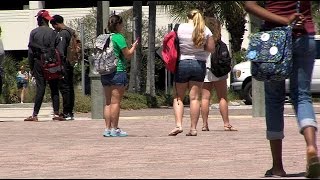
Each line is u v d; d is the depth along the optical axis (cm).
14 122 3369
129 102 4884
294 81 1379
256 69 1371
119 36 2527
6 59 6062
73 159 1908
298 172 1541
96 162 1834
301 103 1375
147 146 2194
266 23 1411
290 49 1352
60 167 1747
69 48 3412
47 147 2217
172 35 2477
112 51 2505
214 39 2688
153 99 5203
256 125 2977
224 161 1794
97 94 3509
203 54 2498
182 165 1728
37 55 3391
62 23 3431
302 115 1367
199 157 1891
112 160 1866
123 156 1950
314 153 1352
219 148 2097
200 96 2558
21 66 6134
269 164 1712
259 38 1370
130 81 5703
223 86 2747
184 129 2856
